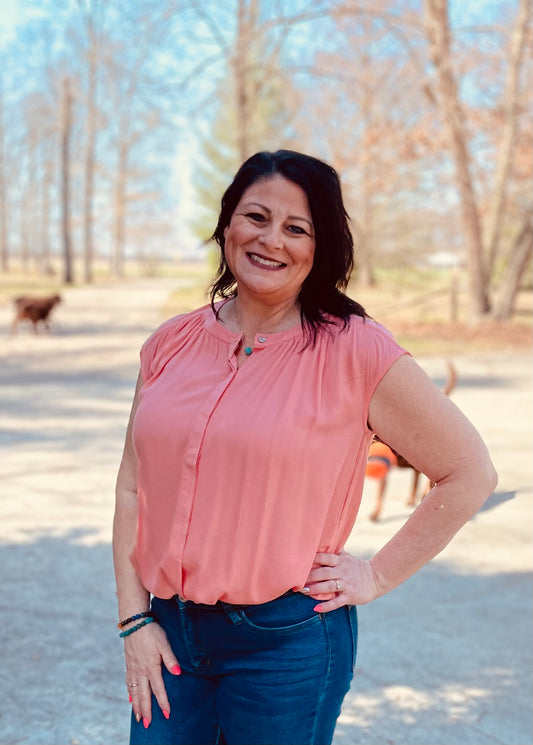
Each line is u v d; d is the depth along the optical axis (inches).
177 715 77.3
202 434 72.6
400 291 1636.3
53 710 136.3
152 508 76.6
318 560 73.9
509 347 685.3
